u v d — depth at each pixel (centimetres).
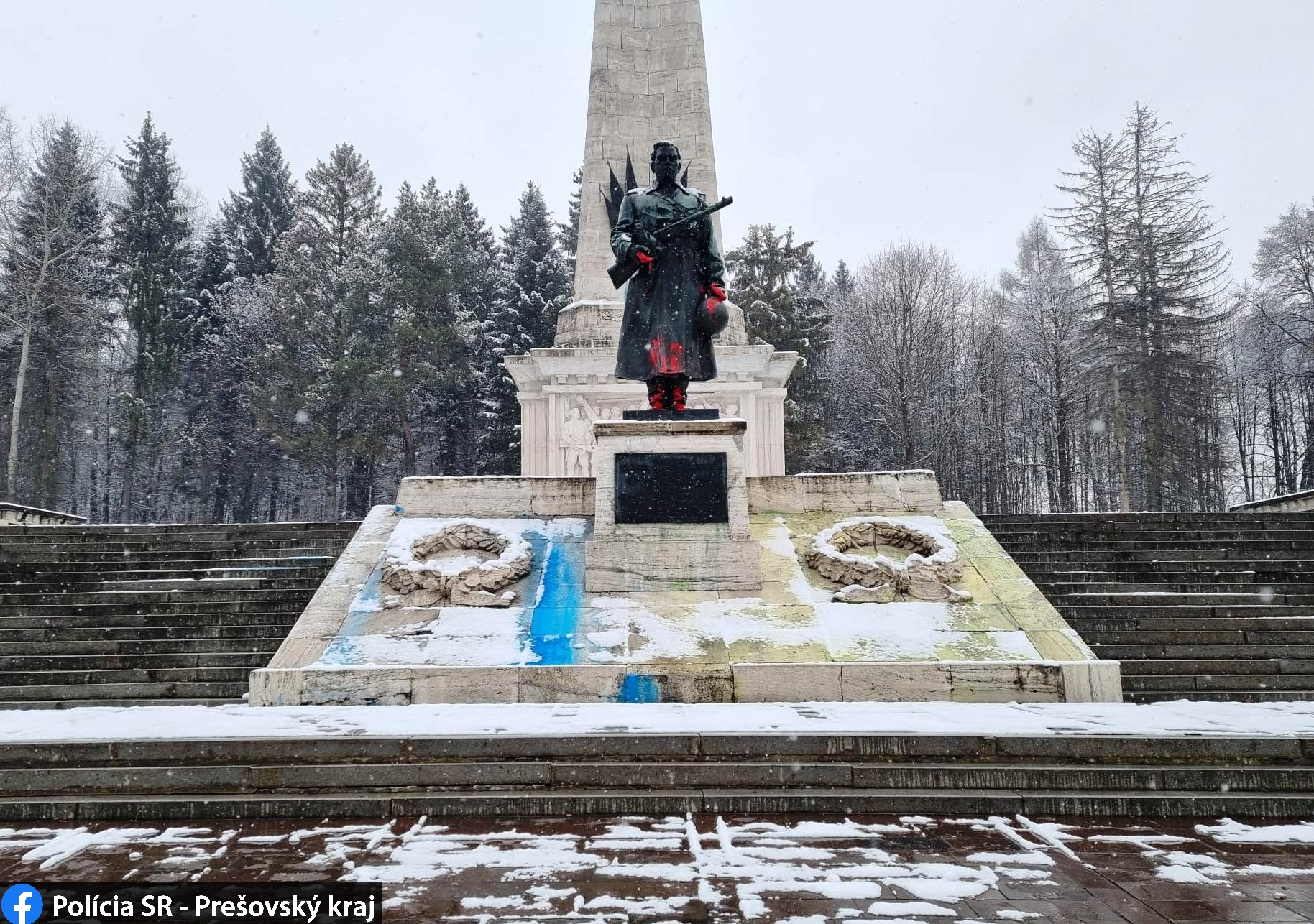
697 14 2205
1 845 532
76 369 3878
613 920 407
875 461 4788
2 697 992
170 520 4825
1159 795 593
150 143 4550
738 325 2125
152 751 641
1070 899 434
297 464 4606
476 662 901
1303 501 1758
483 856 502
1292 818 580
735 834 544
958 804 591
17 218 3697
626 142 2156
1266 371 4256
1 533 1405
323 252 4384
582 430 1950
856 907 423
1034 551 1360
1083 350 3753
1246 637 1062
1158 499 3488
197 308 4706
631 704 842
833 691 880
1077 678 882
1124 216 3697
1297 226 3888
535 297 4803
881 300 4612
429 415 4709
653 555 1032
